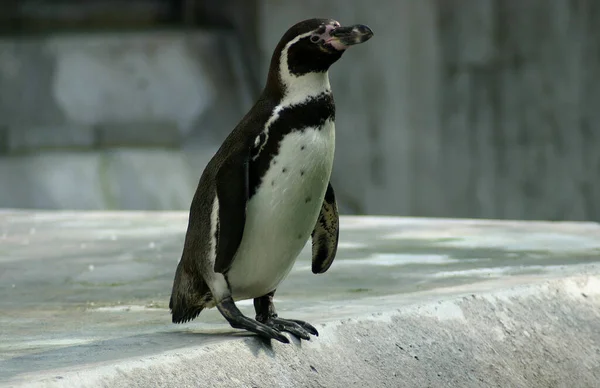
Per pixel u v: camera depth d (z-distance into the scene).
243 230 6.78
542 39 30.64
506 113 31.00
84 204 30.52
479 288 9.45
